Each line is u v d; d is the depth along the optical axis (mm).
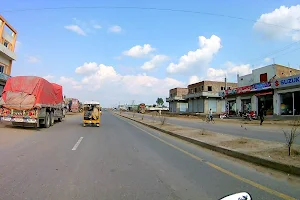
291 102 28672
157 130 18641
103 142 11477
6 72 35438
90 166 6711
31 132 14992
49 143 10766
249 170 6426
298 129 19125
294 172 5934
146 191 4770
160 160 7652
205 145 10234
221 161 7523
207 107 58875
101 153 8664
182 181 5449
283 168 6219
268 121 28219
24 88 16531
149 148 9992
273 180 5543
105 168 6527
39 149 9195
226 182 5395
